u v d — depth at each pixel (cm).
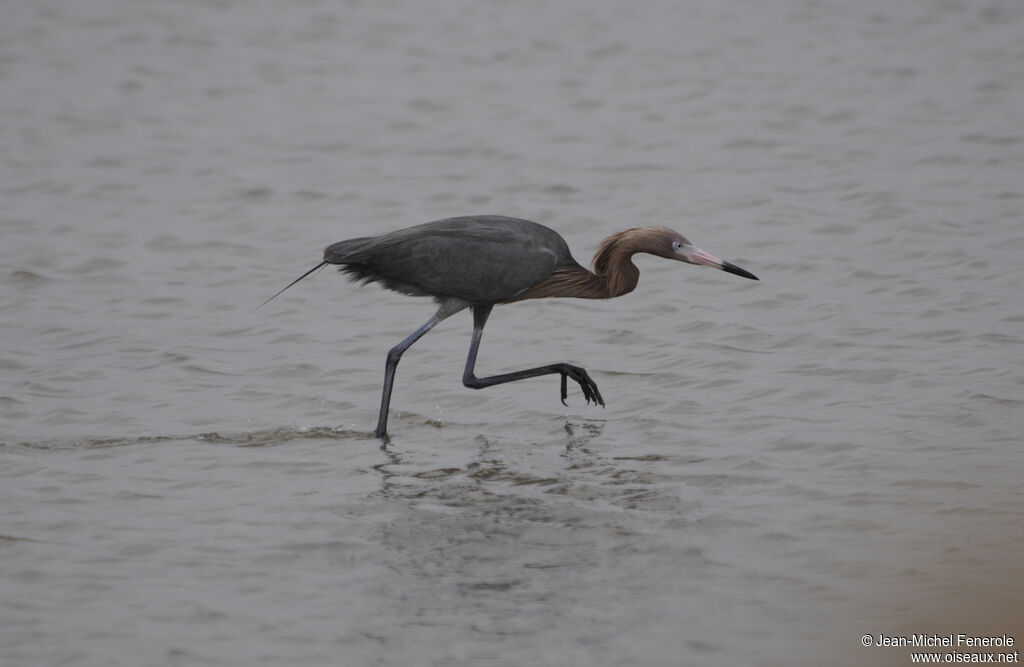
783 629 890
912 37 3023
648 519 1065
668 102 2623
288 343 1559
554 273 1334
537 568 988
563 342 1555
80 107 2661
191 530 1061
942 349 1445
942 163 2169
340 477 1172
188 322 1628
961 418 1242
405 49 3073
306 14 3409
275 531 1057
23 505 1107
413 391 1409
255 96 2744
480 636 893
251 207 2095
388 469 1191
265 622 915
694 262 1334
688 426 1276
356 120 2559
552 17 3319
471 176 2231
